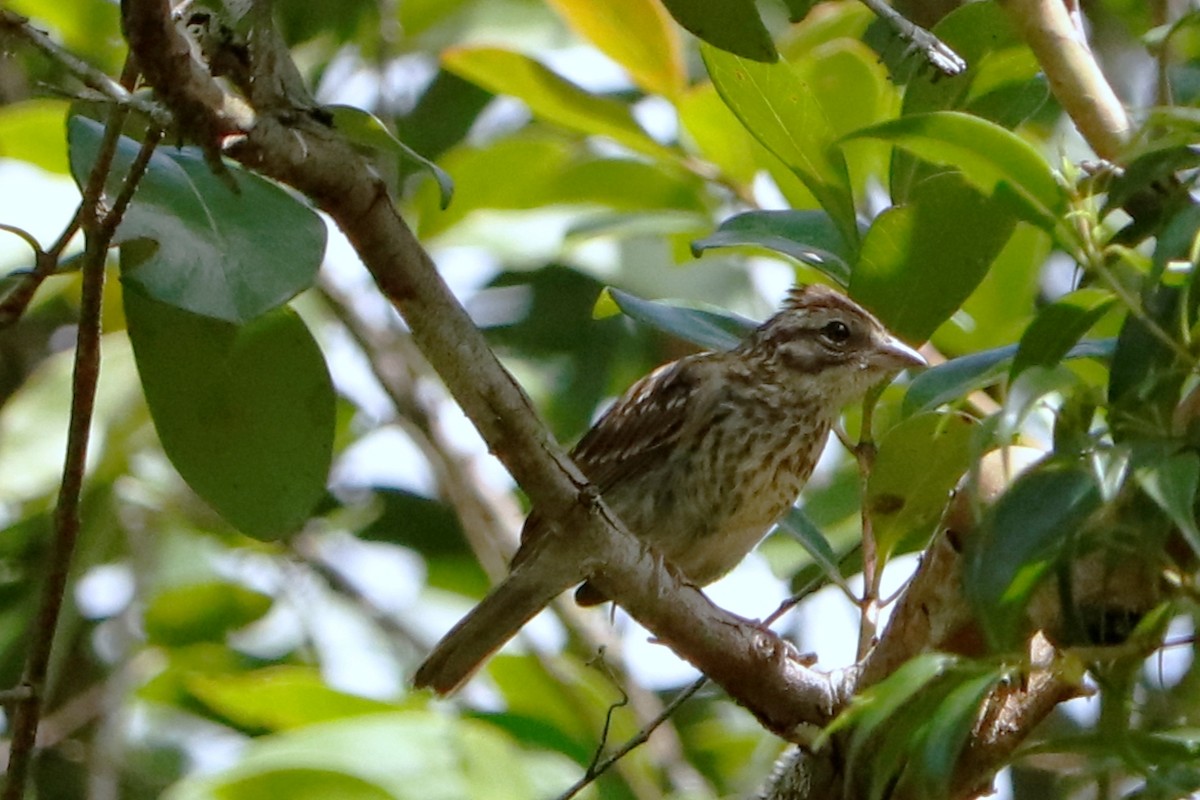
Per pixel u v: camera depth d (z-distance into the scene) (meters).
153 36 5.66
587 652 13.04
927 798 5.72
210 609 13.75
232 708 12.10
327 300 13.87
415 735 10.48
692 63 14.35
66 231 6.45
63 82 11.71
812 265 8.73
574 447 12.61
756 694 7.73
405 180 14.32
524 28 14.34
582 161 12.78
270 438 7.66
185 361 7.58
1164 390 5.59
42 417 12.53
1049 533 5.48
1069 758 7.71
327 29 13.83
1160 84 6.98
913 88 8.25
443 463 13.57
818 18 11.84
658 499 11.76
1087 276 6.18
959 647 6.77
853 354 11.52
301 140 6.07
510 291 15.30
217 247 6.55
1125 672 5.74
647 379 12.23
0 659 12.51
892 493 7.78
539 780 11.05
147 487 13.49
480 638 10.61
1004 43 8.14
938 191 7.81
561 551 7.50
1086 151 12.64
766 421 11.62
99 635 13.62
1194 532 4.98
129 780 13.08
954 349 10.98
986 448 6.19
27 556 12.49
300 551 14.18
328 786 10.20
